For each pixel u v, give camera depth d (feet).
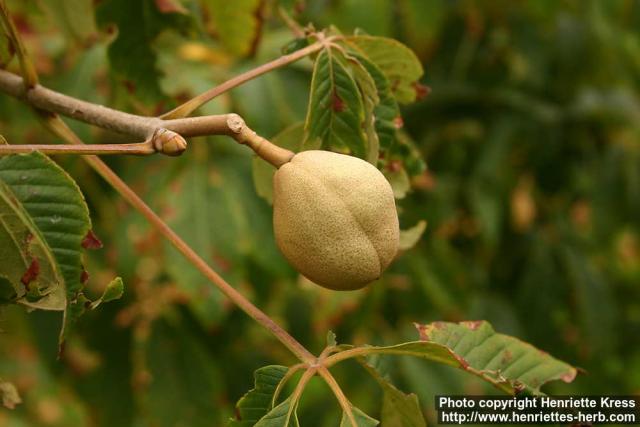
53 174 1.92
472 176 3.83
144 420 3.40
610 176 4.06
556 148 4.01
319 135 2.20
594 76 4.09
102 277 3.17
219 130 2.00
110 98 2.86
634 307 4.72
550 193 4.14
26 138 2.94
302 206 2.00
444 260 3.58
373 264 2.01
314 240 1.99
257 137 2.02
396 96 2.35
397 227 2.04
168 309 3.22
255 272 3.27
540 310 4.03
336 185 2.00
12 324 3.24
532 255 4.08
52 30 2.97
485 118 3.92
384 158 2.26
